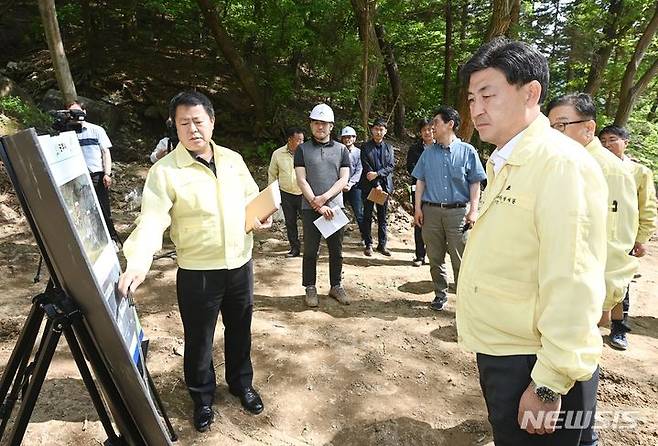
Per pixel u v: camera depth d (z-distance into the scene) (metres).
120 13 11.01
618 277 2.61
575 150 1.45
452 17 13.15
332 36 9.16
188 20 11.27
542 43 12.79
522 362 1.56
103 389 1.62
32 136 1.21
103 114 8.70
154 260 5.13
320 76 10.45
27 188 1.29
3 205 5.98
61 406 2.60
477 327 1.66
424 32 12.87
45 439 2.35
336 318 4.00
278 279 4.86
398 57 12.92
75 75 9.67
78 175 1.68
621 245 2.62
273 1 9.02
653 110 18.25
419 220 4.23
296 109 10.21
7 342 3.28
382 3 9.80
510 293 1.55
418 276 5.19
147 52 10.82
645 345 3.76
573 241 1.36
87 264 1.32
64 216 1.27
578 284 1.35
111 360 1.46
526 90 1.50
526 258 1.50
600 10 12.25
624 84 12.59
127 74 10.05
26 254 4.96
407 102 13.09
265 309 4.10
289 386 3.00
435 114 3.98
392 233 6.89
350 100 9.74
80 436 2.39
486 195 1.67
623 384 3.16
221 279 2.41
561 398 1.51
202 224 2.31
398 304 4.37
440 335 3.78
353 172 5.61
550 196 1.40
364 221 5.83
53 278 1.48
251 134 9.78
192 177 2.28
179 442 2.45
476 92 1.55
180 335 3.54
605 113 14.93
